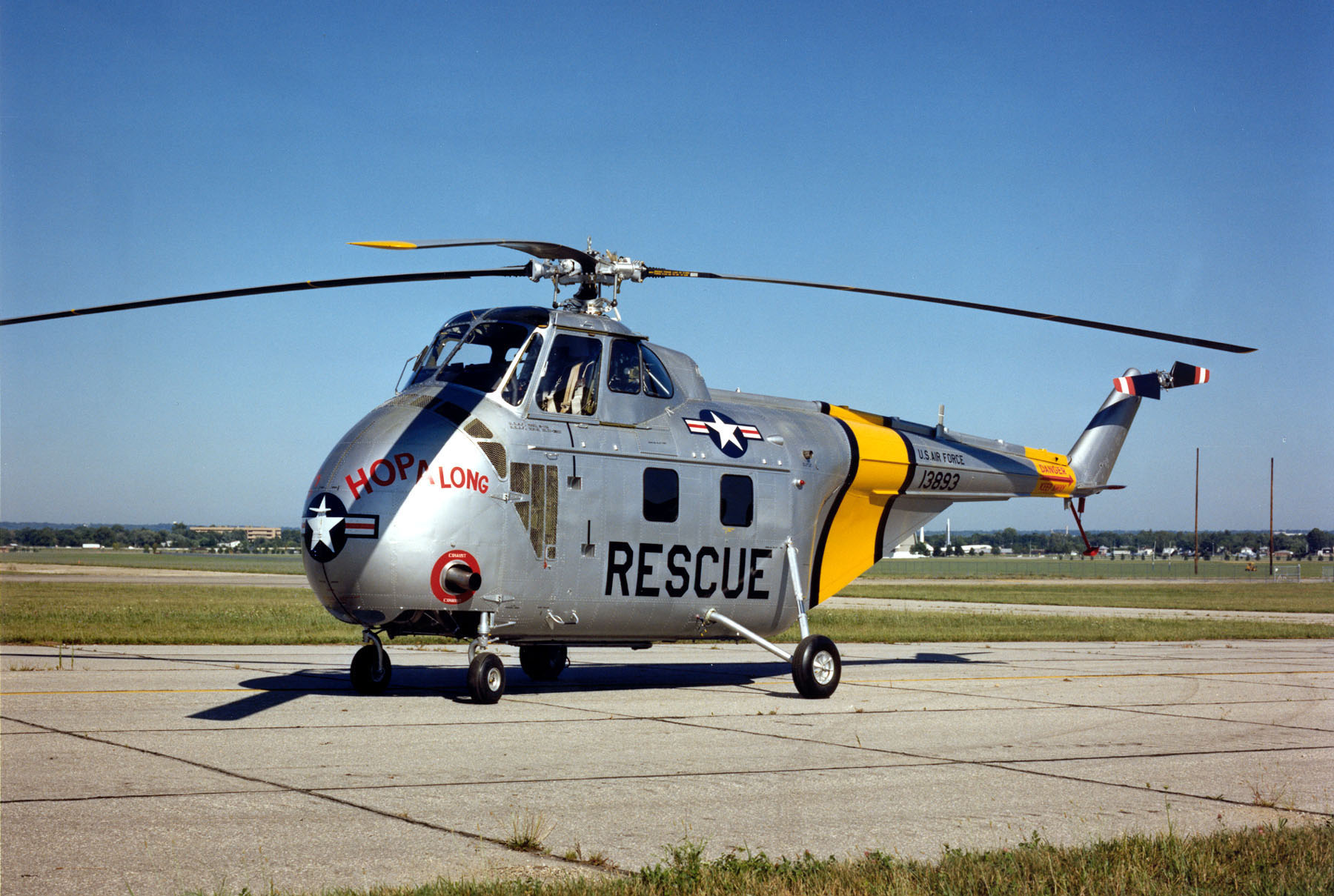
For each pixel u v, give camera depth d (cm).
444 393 1274
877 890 559
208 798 744
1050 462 1950
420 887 551
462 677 1530
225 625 2469
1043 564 19300
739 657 2027
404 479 1198
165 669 1543
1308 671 1948
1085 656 2197
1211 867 619
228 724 1057
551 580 1275
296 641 2119
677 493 1380
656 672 1705
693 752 979
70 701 1193
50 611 2894
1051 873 593
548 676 1563
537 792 800
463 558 1209
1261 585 8850
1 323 1162
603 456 1327
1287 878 600
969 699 1438
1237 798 856
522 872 597
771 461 1489
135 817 689
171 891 546
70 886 549
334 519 1187
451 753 939
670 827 712
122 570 9362
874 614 3616
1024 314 1374
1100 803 824
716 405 1503
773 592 1483
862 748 1030
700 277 1374
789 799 805
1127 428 2075
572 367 1347
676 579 1376
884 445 1659
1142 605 5200
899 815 766
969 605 4931
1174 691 1578
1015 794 844
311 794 768
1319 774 969
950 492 1764
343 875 582
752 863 593
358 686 1309
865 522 1681
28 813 691
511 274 1314
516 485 1252
